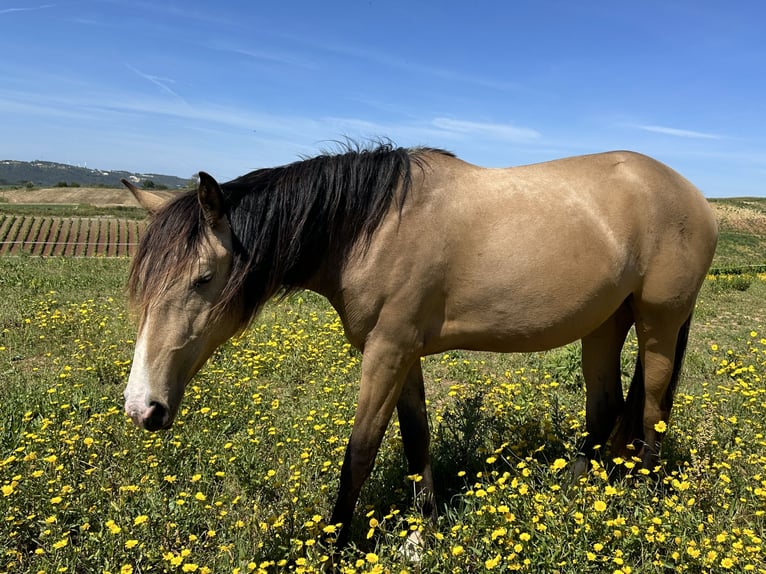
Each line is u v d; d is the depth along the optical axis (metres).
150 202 2.80
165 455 3.51
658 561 2.45
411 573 2.50
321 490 3.11
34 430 3.90
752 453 3.58
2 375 5.31
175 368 2.48
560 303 2.85
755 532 2.74
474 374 5.76
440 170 2.87
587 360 3.63
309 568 2.43
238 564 2.60
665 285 3.10
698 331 8.70
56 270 12.62
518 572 2.45
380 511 3.15
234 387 4.88
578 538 2.55
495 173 2.96
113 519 2.84
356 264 2.73
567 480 3.08
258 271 2.67
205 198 2.42
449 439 3.90
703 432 3.64
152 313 2.43
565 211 2.85
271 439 3.94
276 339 6.54
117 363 5.33
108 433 3.80
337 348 6.41
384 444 3.86
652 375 3.30
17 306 8.08
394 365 2.77
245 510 3.03
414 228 2.70
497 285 2.78
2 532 2.75
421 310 2.77
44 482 3.09
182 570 2.59
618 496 2.93
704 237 3.17
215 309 2.54
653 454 3.36
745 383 5.12
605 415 3.61
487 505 2.74
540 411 4.38
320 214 2.73
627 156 3.17
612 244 2.90
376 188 2.71
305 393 5.19
